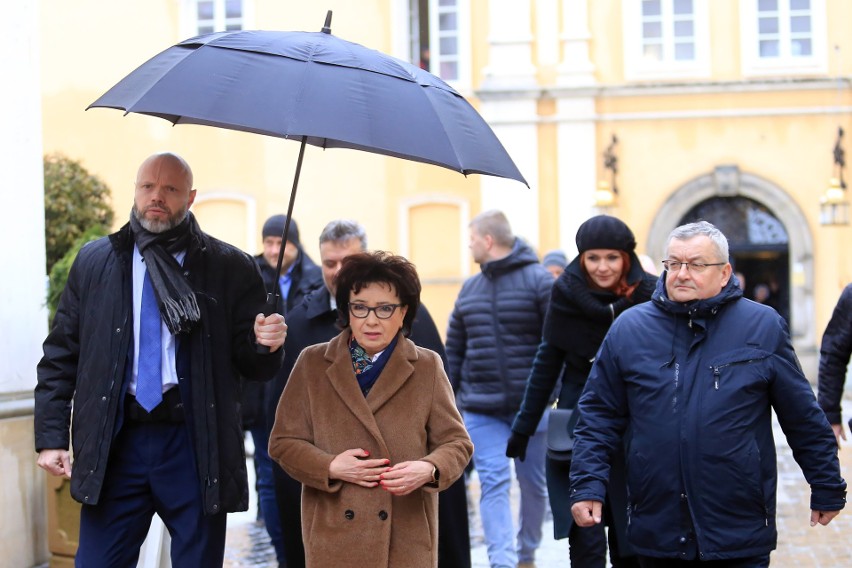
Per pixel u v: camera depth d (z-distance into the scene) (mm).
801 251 25547
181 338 5793
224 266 5965
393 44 26094
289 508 6809
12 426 8195
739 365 5508
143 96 5105
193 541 5766
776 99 25547
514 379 8984
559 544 10367
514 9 25734
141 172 5848
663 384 5555
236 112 4953
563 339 7164
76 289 5895
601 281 7059
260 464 9812
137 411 5730
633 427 5652
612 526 6766
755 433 5484
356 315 5391
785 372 5547
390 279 5395
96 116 26188
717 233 5664
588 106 25625
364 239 7344
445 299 25984
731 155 25641
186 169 5918
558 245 25750
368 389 5465
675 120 25672
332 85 5082
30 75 8578
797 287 25562
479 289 9180
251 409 9727
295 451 5355
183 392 5762
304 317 7238
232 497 5820
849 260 25484
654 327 5688
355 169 26078
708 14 25672
